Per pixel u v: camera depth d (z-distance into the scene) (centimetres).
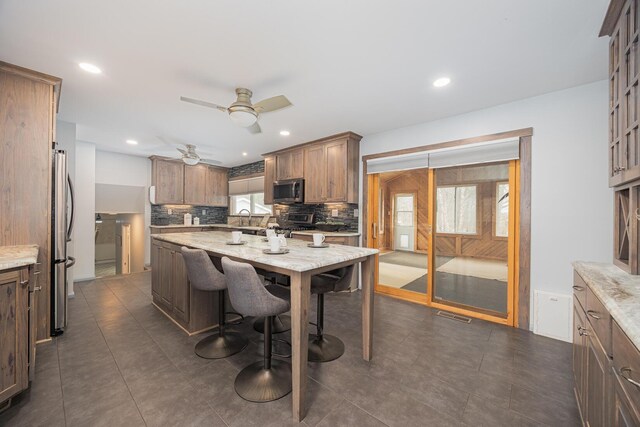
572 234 245
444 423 147
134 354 216
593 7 149
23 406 155
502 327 273
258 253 189
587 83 238
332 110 302
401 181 377
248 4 150
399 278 379
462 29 169
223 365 202
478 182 307
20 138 216
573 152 245
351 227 425
